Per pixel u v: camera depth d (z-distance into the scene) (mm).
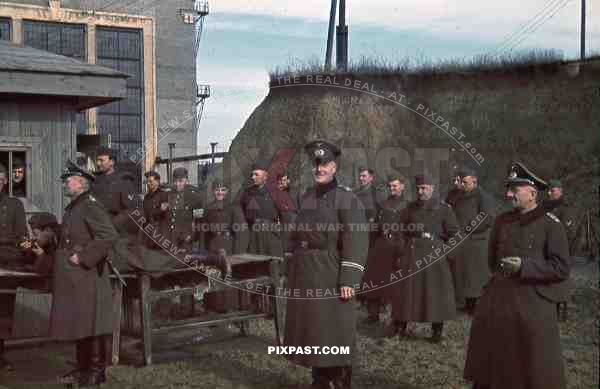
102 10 34219
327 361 4934
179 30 36281
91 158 9695
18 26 32438
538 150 18828
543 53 20172
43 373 5922
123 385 5547
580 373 5746
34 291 5973
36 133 7328
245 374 5883
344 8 18969
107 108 34188
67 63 7484
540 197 10023
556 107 19438
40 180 7340
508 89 20141
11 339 6746
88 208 5363
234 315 6922
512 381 4434
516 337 4453
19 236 6375
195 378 5750
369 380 5672
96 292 5344
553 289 4449
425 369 6012
